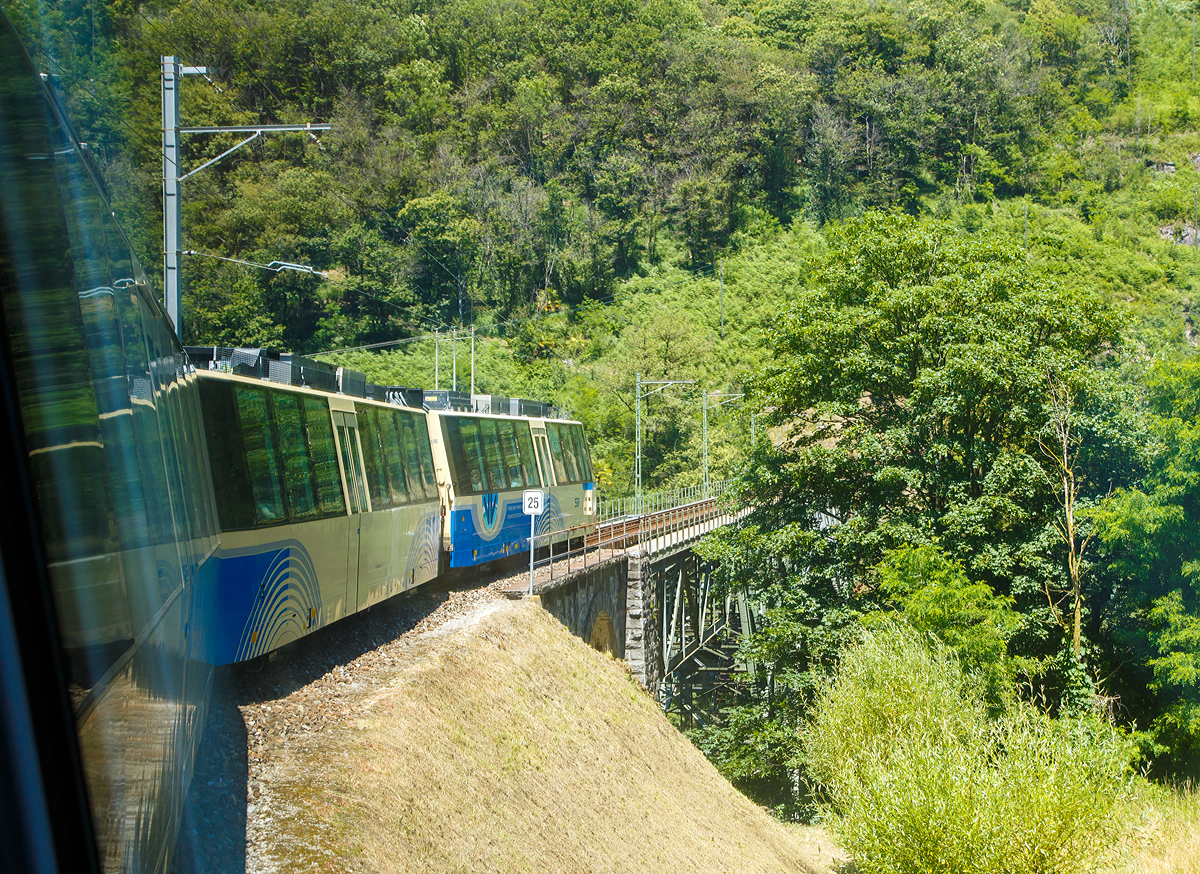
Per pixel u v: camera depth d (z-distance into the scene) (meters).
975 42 133.88
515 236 90.75
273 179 72.56
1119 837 13.62
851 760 16.08
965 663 20.75
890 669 17.33
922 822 13.17
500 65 108.75
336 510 13.02
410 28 102.62
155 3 63.16
